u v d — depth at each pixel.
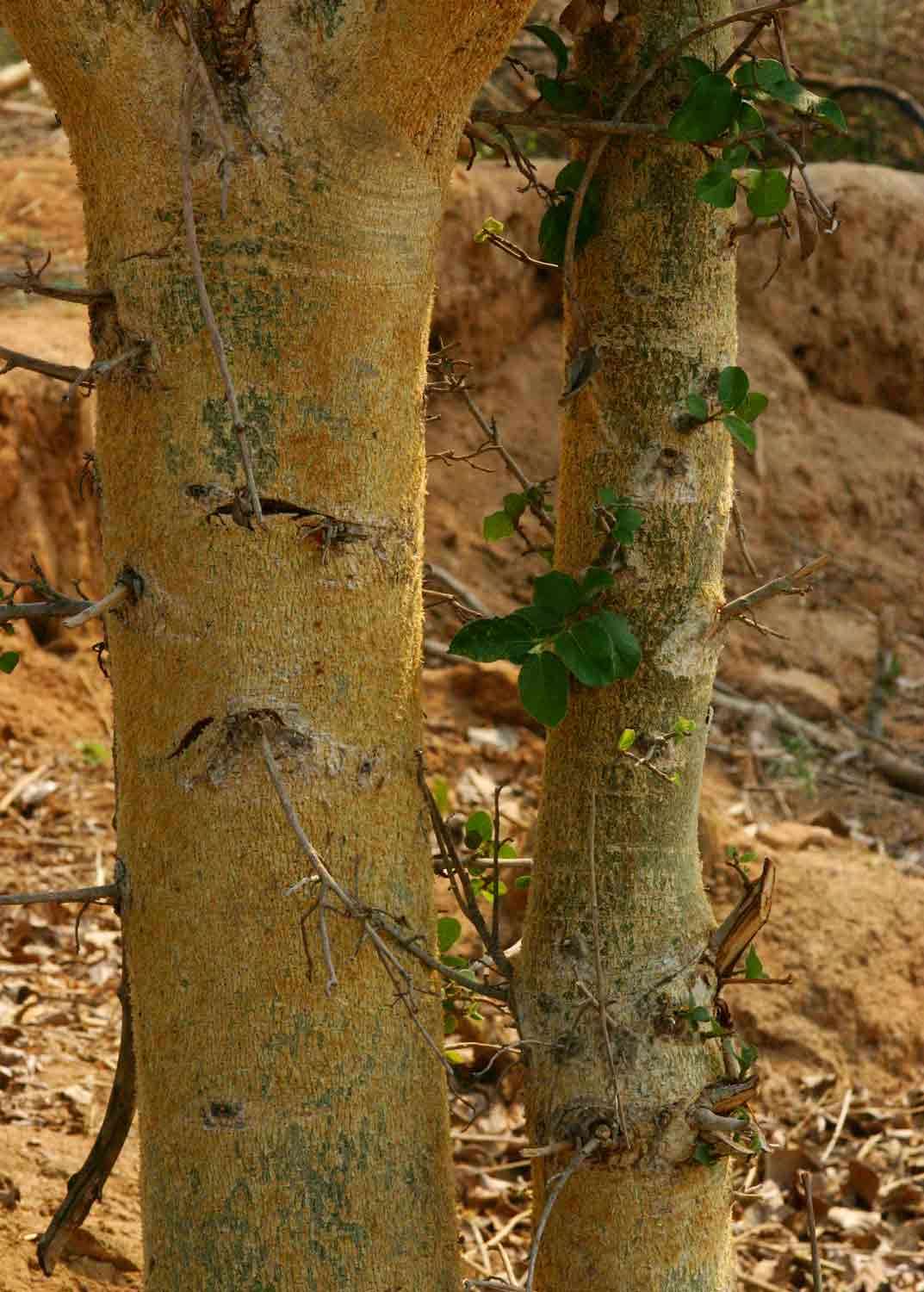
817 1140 4.36
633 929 2.07
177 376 1.67
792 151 1.88
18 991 4.20
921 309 8.55
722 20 1.91
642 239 2.03
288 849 1.73
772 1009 4.71
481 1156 3.84
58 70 1.65
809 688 7.14
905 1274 3.73
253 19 1.60
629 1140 2.00
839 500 8.23
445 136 1.71
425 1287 1.82
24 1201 3.03
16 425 5.86
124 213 1.67
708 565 2.09
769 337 8.40
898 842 6.03
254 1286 1.74
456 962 2.21
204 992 1.75
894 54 10.77
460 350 7.54
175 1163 1.78
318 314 1.66
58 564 6.01
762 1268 3.66
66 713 5.83
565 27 2.00
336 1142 1.76
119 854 1.86
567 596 1.91
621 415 2.06
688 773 2.11
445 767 5.71
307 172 1.64
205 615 1.70
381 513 1.74
